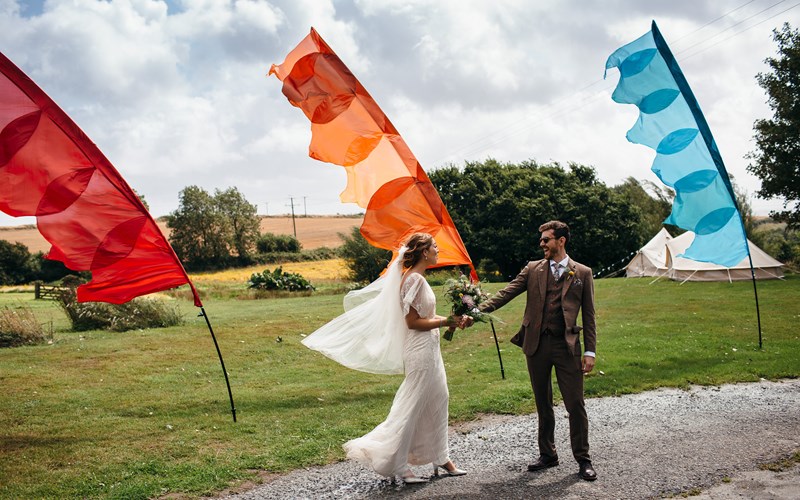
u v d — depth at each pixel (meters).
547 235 5.23
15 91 6.27
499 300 5.36
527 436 6.15
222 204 75.00
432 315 5.16
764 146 25.72
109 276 6.94
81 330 15.60
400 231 7.98
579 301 5.11
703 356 9.72
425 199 8.00
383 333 5.48
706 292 18.91
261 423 7.04
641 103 9.48
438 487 4.84
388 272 5.43
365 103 7.78
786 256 34.44
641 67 9.30
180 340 13.59
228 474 5.29
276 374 10.26
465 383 8.86
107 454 5.95
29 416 7.47
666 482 4.67
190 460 5.73
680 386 7.99
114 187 6.76
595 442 5.83
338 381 9.56
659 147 9.80
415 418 4.97
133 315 15.73
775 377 8.26
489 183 44.81
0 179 6.34
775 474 4.72
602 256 43.34
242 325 15.77
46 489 5.01
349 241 39.91
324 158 7.82
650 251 27.39
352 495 4.75
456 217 43.97
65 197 6.59
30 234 80.19
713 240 10.45
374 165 7.88
